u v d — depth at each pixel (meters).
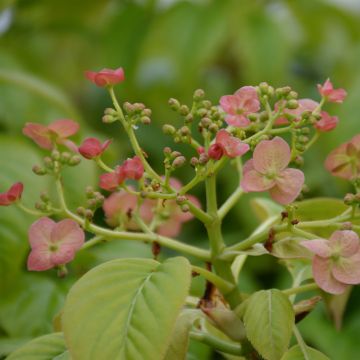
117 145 0.94
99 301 0.52
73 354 0.51
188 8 0.99
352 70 0.99
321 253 0.53
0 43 1.02
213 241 0.57
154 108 0.99
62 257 0.54
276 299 0.54
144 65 1.02
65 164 0.56
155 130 0.97
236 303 0.57
